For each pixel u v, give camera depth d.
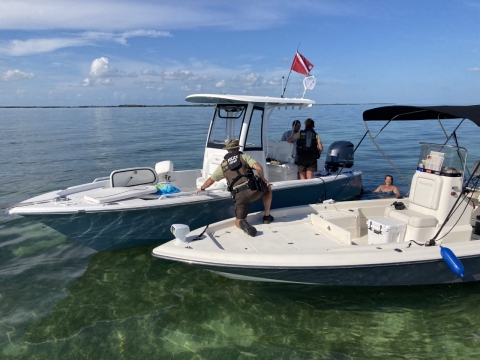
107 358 3.31
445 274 4.23
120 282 4.69
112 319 3.89
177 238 4.29
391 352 3.39
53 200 5.27
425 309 4.07
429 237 4.50
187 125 27.95
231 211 5.87
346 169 8.15
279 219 5.20
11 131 24.41
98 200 5.07
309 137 6.88
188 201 5.29
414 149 14.79
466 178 5.64
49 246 5.73
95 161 12.77
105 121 34.44
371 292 4.39
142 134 21.23
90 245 5.36
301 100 6.49
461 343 3.51
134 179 6.06
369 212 5.56
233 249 4.21
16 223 6.65
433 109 4.40
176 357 3.32
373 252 3.99
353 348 3.45
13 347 3.45
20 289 4.48
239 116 6.13
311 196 6.92
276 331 3.71
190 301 4.25
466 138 17.97
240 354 3.36
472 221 5.33
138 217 5.14
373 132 20.62
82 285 4.60
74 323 3.82
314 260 3.88
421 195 4.71
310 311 4.05
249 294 4.40
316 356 3.34
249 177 4.59
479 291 4.41
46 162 12.65
